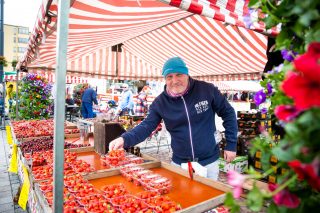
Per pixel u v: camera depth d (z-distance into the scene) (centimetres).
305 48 59
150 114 267
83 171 234
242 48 484
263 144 62
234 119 267
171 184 199
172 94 249
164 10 305
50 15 199
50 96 805
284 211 55
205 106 248
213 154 253
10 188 457
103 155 305
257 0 67
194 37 472
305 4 48
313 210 54
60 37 122
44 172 231
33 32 287
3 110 1141
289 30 65
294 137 42
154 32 496
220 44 483
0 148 765
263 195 50
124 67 764
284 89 43
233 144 262
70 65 696
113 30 391
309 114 40
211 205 163
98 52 654
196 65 700
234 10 171
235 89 1307
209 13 160
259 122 562
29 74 725
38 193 187
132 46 609
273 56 227
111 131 309
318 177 41
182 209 154
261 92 74
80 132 431
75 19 303
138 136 246
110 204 168
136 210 157
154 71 812
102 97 1533
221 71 732
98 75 766
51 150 318
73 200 171
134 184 213
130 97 948
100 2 252
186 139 248
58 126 124
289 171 55
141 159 271
